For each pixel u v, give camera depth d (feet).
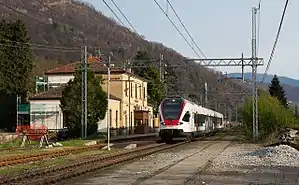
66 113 194.39
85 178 63.05
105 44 242.58
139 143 156.66
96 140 160.97
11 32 244.42
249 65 161.17
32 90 258.98
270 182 57.93
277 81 374.43
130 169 74.13
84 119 169.68
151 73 305.32
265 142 152.56
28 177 63.72
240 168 74.90
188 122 157.89
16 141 159.74
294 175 65.46
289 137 145.07
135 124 258.57
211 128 228.63
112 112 219.61
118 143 154.81
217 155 102.01
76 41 246.68
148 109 290.76
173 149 123.75
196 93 282.36
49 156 100.73
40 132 154.51
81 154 108.99
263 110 168.45
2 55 240.73
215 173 67.77
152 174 66.44
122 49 246.06
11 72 242.58
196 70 292.40
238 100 329.11
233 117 472.03
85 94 169.58
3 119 244.01
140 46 249.34
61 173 66.33
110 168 76.02
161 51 238.89
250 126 178.81
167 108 157.38
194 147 131.85
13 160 88.63
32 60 252.83
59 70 261.03
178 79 300.40
